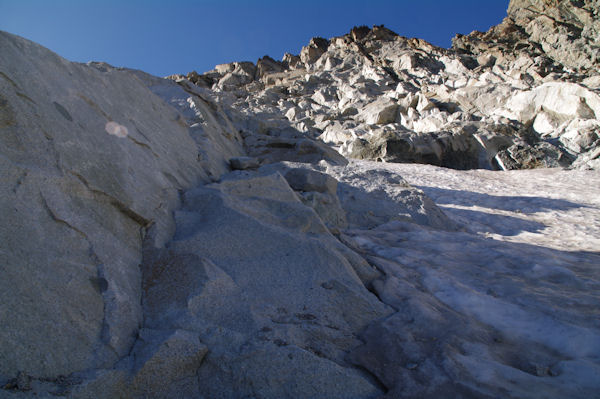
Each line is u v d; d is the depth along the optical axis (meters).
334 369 2.34
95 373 2.03
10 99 2.86
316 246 3.79
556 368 2.44
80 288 2.41
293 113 45.22
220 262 3.38
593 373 2.28
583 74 37.44
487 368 2.38
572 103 28.03
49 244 2.44
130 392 2.12
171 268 3.14
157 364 2.20
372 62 60.00
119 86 5.52
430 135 27.98
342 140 33.66
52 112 3.26
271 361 2.31
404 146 26.83
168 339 2.30
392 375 2.39
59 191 2.79
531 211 11.54
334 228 5.42
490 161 27.06
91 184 3.14
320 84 58.59
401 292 3.60
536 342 2.81
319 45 76.25
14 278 2.10
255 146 11.69
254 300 2.98
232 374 2.27
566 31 46.88
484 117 32.44
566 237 7.82
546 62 42.78
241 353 2.36
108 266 2.74
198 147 7.19
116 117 4.57
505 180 17.97
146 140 4.92
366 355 2.62
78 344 2.14
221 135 9.59
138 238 3.46
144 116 5.68
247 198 4.77
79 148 3.30
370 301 3.29
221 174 7.08
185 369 2.29
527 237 7.91
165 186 4.46
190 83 10.77
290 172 7.07
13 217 2.33
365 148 27.94
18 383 1.78
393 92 44.97
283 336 2.60
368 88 48.84
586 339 2.69
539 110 29.73
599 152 24.11
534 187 15.98
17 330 1.95
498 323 3.10
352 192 7.88
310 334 2.74
